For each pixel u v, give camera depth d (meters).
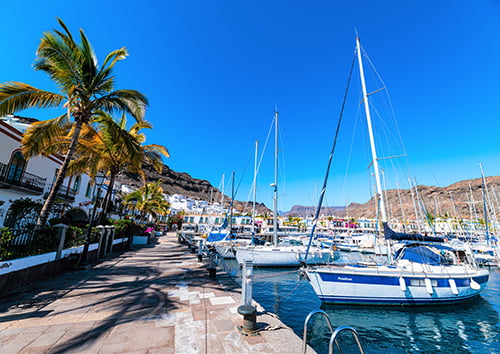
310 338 7.76
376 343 7.52
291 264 18.77
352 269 10.54
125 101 11.48
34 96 9.66
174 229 61.12
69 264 10.25
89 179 23.00
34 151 10.37
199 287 8.13
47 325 4.76
